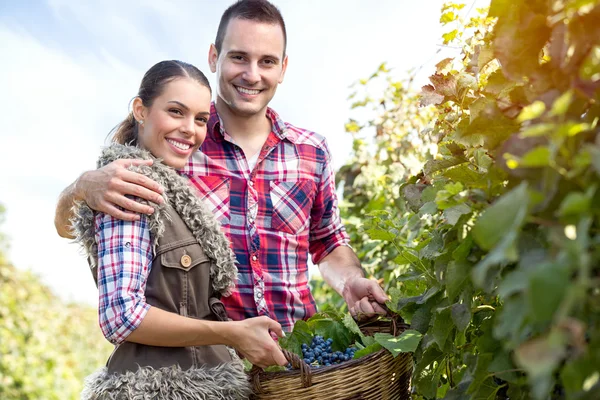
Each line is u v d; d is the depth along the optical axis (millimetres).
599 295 857
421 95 1719
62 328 8250
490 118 1207
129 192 1707
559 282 767
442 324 1457
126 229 1701
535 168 965
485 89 1357
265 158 2332
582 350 759
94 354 8750
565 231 835
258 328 1643
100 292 1678
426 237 1841
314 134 2477
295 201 2314
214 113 2336
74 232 1786
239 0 2336
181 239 1762
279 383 1620
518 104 1193
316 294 3932
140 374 1642
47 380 6492
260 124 2369
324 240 2523
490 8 1119
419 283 1917
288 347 1855
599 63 932
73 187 1899
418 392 1613
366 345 1869
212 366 1729
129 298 1640
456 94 1683
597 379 823
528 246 997
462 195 1223
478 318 1483
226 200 2232
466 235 1244
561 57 989
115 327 1634
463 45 1876
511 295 938
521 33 1079
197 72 1943
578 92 953
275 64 2289
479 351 1275
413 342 1647
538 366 750
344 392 1618
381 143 3623
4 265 7480
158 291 1716
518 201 837
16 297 7066
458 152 1537
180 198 1805
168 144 1896
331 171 2492
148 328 1634
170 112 1886
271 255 2232
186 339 1653
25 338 6785
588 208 829
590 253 873
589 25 945
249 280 2184
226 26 2297
